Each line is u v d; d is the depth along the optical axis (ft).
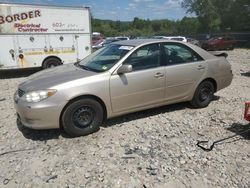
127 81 15.40
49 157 12.70
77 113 14.34
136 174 11.28
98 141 14.21
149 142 14.11
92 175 11.23
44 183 10.77
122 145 13.75
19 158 12.68
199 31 181.57
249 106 14.98
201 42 101.04
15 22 34.91
